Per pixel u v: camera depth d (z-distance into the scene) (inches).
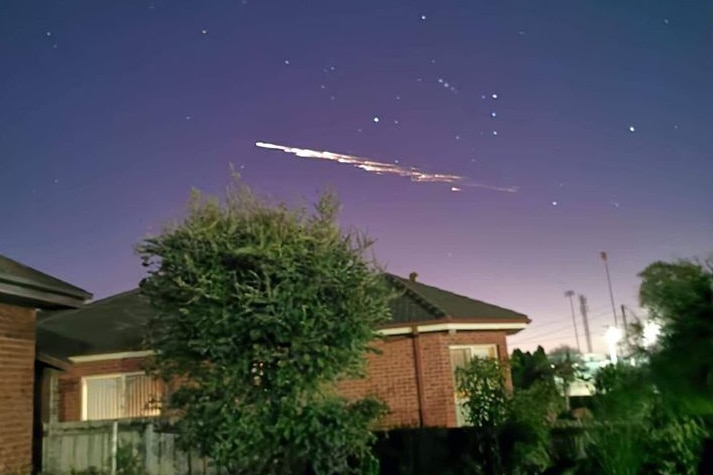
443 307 585.6
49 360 458.0
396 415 545.3
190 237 310.5
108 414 555.8
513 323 581.3
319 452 302.8
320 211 328.5
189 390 317.4
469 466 404.5
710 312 277.6
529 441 390.6
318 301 309.3
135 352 548.4
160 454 422.3
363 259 327.3
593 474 373.7
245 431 297.9
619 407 343.6
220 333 300.7
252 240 311.9
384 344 561.3
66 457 443.2
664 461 335.3
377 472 352.8
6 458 350.6
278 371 297.7
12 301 367.6
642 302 298.2
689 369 286.2
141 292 322.7
